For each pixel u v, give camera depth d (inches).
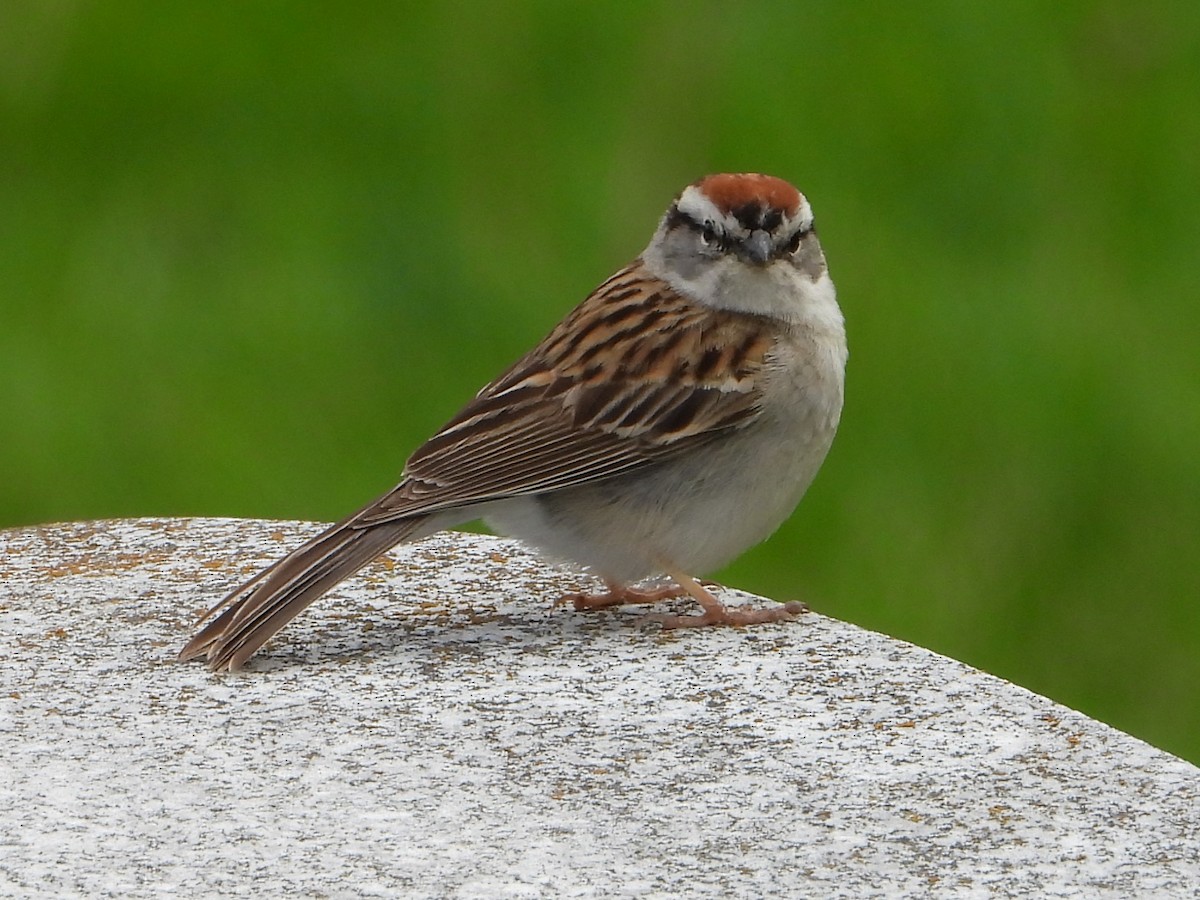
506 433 327.3
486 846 234.1
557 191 592.1
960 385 538.0
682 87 631.8
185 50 657.6
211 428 520.4
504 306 553.0
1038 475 518.6
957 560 500.1
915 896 221.6
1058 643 488.7
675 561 334.0
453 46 655.8
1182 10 665.0
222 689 285.3
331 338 543.2
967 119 622.2
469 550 361.1
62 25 669.3
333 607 327.0
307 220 586.9
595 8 666.8
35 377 538.0
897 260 572.4
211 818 241.4
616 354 333.1
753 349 334.0
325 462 512.7
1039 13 664.4
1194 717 478.3
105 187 602.9
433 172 602.2
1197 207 595.5
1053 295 563.8
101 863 229.5
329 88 639.8
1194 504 515.2
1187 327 553.3
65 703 279.0
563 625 318.7
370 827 239.1
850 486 514.9
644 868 228.4
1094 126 622.8
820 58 642.8
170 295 562.6
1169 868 227.8
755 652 303.1
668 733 268.5
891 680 288.4
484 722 272.8
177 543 356.8
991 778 252.5
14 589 330.6
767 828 238.7
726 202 343.9
